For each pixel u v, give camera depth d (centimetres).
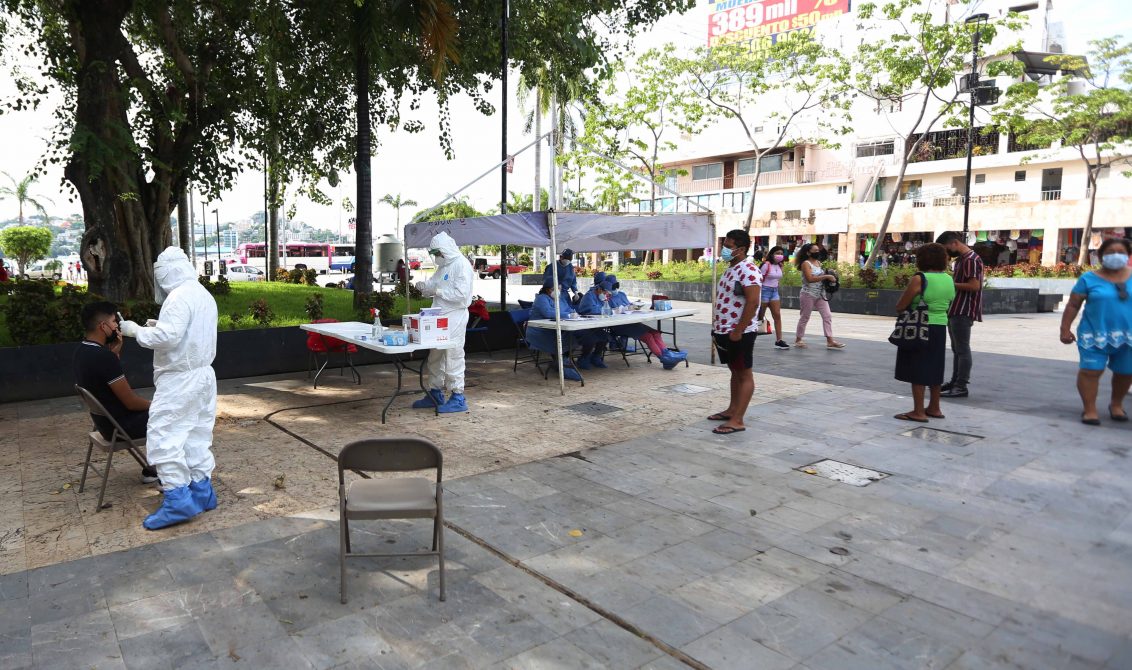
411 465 338
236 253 5131
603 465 550
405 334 693
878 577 360
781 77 2972
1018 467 533
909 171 3469
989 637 304
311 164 1623
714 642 301
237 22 1295
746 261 626
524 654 293
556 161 2922
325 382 918
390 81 1514
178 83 1435
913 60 2042
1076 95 2080
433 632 309
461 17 1337
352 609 329
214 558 384
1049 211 2955
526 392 842
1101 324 640
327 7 1212
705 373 960
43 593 344
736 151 4084
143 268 1280
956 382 778
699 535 414
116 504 468
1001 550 391
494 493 487
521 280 3259
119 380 456
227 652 294
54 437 642
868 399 776
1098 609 328
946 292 646
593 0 1428
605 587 351
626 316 946
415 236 1048
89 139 1048
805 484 501
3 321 1062
